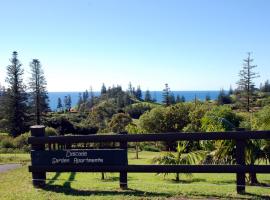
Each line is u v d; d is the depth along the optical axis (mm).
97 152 9062
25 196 8461
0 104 75688
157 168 8773
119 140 8945
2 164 17969
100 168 9055
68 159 9211
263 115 13812
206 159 13273
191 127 49781
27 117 75062
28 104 75938
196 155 13453
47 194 8570
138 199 7957
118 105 127938
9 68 73250
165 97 112312
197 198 7977
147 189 8875
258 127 13938
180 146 13898
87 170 9102
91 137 9062
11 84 73500
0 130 74500
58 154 9273
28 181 10336
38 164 9391
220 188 8891
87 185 9492
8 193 8883
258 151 12055
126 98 146625
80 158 9133
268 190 8633
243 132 8336
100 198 8070
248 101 90625
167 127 63156
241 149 8391
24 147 38875
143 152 42219
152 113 64438
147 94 172750
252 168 8297
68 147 15742
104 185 9469
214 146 13320
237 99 97750
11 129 73062
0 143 41094
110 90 154500
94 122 89125
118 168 8961
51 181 10344
